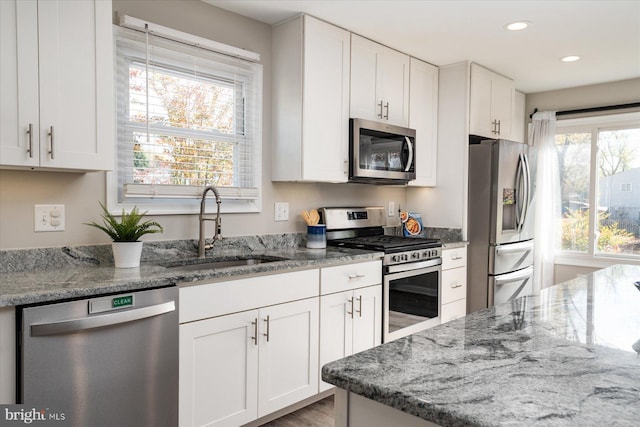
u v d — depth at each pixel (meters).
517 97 4.80
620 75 4.16
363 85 3.21
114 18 2.32
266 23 2.99
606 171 4.48
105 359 1.67
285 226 3.15
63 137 1.85
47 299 1.54
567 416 0.71
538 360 0.96
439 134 3.94
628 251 4.36
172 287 1.87
